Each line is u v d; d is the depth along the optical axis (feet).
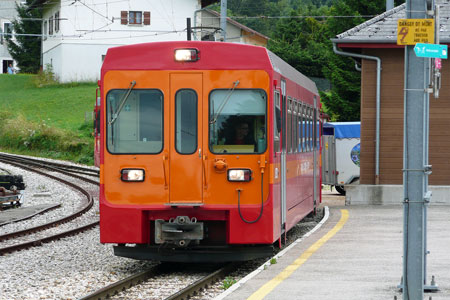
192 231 55.93
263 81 56.18
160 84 56.34
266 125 56.13
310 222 92.12
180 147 56.24
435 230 74.59
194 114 56.24
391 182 106.73
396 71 106.22
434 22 37.60
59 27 302.04
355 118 178.60
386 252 60.18
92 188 147.43
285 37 382.42
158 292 49.55
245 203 56.08
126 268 60.49
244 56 56.39
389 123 106.63
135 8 301.22
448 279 47.73
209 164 56.13
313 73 306.76
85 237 80.48
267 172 56.13
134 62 56.70
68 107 276.82
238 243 56.08
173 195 56.13
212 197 56.08
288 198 65.98
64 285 52.24
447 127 105.40
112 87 56.70
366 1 182.09
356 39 104.68
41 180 160.56
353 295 42.65
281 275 49.65
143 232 56.49
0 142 251.80
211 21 333.83
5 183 118.01
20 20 382.42
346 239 68.59
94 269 59.77
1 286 51.44
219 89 56.24
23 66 386.93
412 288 38.01
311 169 86.12
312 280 47.67
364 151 107.65
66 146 230.89
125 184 56.54
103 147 56.80
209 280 52.34
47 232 85.66
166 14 302.66
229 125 56.24
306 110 81.05
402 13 110.11
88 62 303.89
